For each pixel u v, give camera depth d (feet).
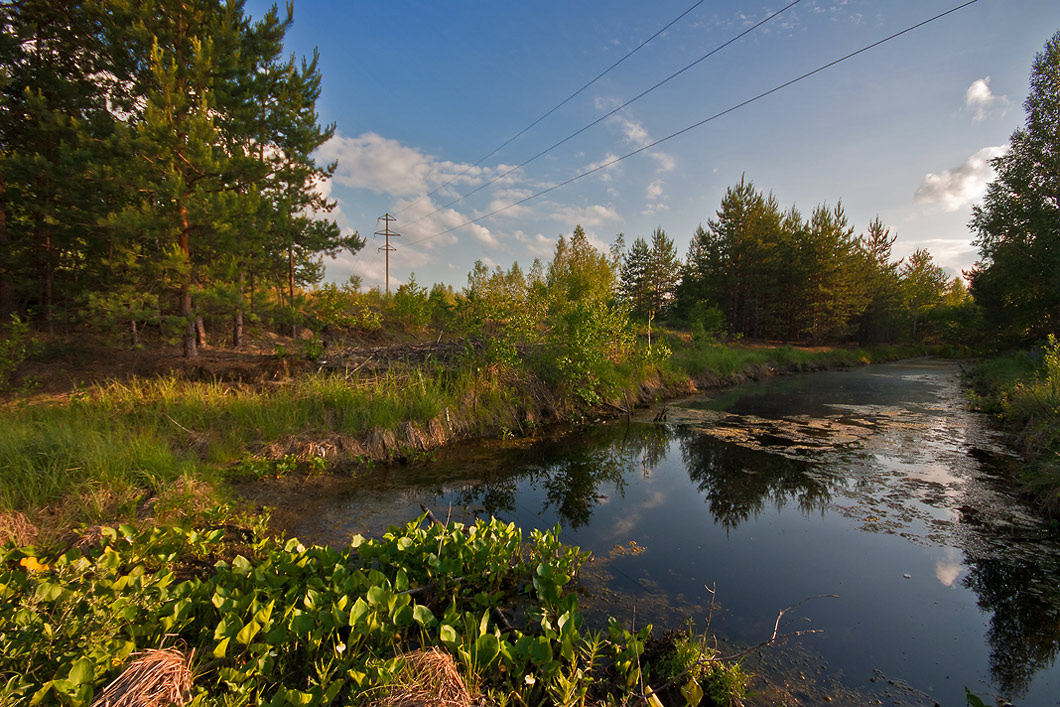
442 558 11.67
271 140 35.63
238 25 33.01
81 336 32.91
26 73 28.96
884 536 15.65
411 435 23.52
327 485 19.16
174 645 8.50
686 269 106.32
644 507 18.37
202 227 27.73
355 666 8.52
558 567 12.07
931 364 84.28
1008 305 66.64
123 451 16.33
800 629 10.88
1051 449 20.65
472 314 33.55
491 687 8.45
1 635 7.29
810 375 63.36
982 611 11.62
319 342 32.09
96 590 9.07
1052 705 8.74
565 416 32.32
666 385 43.83
